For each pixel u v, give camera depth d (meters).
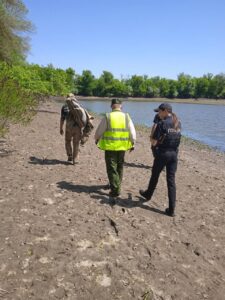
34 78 20.11
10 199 4.21
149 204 4.64
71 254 3.14
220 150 13.92
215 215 4.64
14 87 6.42
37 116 15.87
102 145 4.45
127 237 3.58
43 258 3.05
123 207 4.37
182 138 16.91
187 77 113.94
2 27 19.25
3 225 3.54
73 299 2.62
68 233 3.50
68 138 6.17
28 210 3.93
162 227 3.98
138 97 106.69
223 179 7.18
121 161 4.57
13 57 20.52
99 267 3.01
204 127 24.34
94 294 2.70
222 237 4.01
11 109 6.20
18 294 2.61
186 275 3.11
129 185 5.42
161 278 3.01
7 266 2.90
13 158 6.31
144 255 3.31
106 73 102.88
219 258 3.53
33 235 3.40
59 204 4.19
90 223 3.78
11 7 19.78
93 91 101.06
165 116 4.29
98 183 5.20
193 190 5.75
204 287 3.00
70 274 2.88
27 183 4.86
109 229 3.69
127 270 3.03
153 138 4.29
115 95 102.88
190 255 3.47
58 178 5.25
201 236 3.93
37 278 2.80
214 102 98.56
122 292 2.75
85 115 5.95
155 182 4.57
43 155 6.79
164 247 3.52
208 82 107.88
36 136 9.27
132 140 4.50
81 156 7.12
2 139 8.14
